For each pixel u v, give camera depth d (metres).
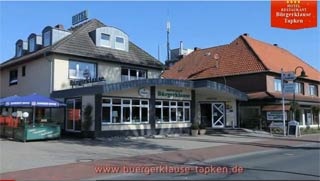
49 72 28.84
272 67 39.69
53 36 31.64
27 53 34.50
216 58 43.34
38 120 26.98
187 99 31.89
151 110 29.00
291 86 32.06
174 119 30.81
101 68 31.27
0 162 15.29
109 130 26.38
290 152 19.39
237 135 30.92
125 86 25.84
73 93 26.39
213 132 33.06
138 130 28.08
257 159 16.41
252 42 44.72
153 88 29.19
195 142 24.34
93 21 33.44
